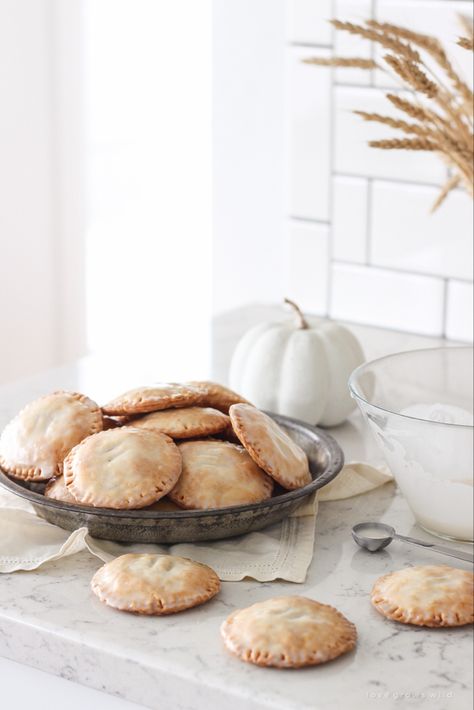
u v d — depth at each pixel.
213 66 2.06
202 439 1.46
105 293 3.17
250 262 2.11
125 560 1.34
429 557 1.40
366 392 1.50
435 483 1.39
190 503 1.39
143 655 1.25
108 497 1.36
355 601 1.33
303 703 1.21
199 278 3.12
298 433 1.53
